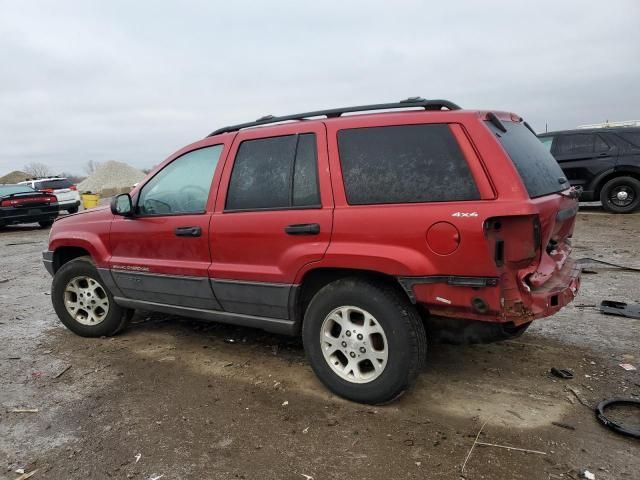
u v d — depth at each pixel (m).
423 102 3.16
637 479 2.40
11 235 14.53
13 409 3.36
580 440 2.73
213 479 2.54
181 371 3.87
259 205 3.52
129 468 2.65
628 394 3.20
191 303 3.99
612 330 4.32
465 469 2.52
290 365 3.89
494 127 2.97
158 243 4.04
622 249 7.59
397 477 2.49
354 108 3.39
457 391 3.34
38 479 2.59
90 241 4.50
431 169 2.92
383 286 3.07
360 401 3.19
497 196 2.72
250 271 3.52
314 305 3.29
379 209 3.00
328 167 3.22
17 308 6.00
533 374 3.54
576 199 3.63
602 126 11.96
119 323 4.66
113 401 3.42
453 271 2.78
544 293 2.88
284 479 2.52
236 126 3.93
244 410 3.22
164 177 4.12
